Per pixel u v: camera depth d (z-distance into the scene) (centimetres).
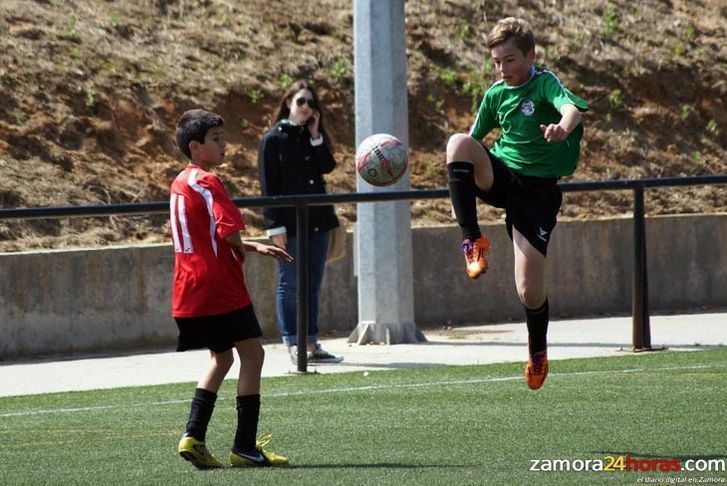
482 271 1708
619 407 2073
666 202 4125
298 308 2588
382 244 3069
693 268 3741
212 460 1630
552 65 4562
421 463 1645
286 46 4206
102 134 3634
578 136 1788
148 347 3083
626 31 4869
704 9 5212
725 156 4494
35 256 2947
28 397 2347
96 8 4088
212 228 1609
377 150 2111
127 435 1917
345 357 2852
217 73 3972
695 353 2789
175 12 4203
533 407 2095
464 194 1728
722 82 4734
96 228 3341
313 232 2722
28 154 3478
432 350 2950
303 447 1780
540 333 1780
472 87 4316
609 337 3127
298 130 2741
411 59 4322
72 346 2995
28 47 3781
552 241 3553
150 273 3081
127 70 3853
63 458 1728
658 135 4469
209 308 1603
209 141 1647
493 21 4691
